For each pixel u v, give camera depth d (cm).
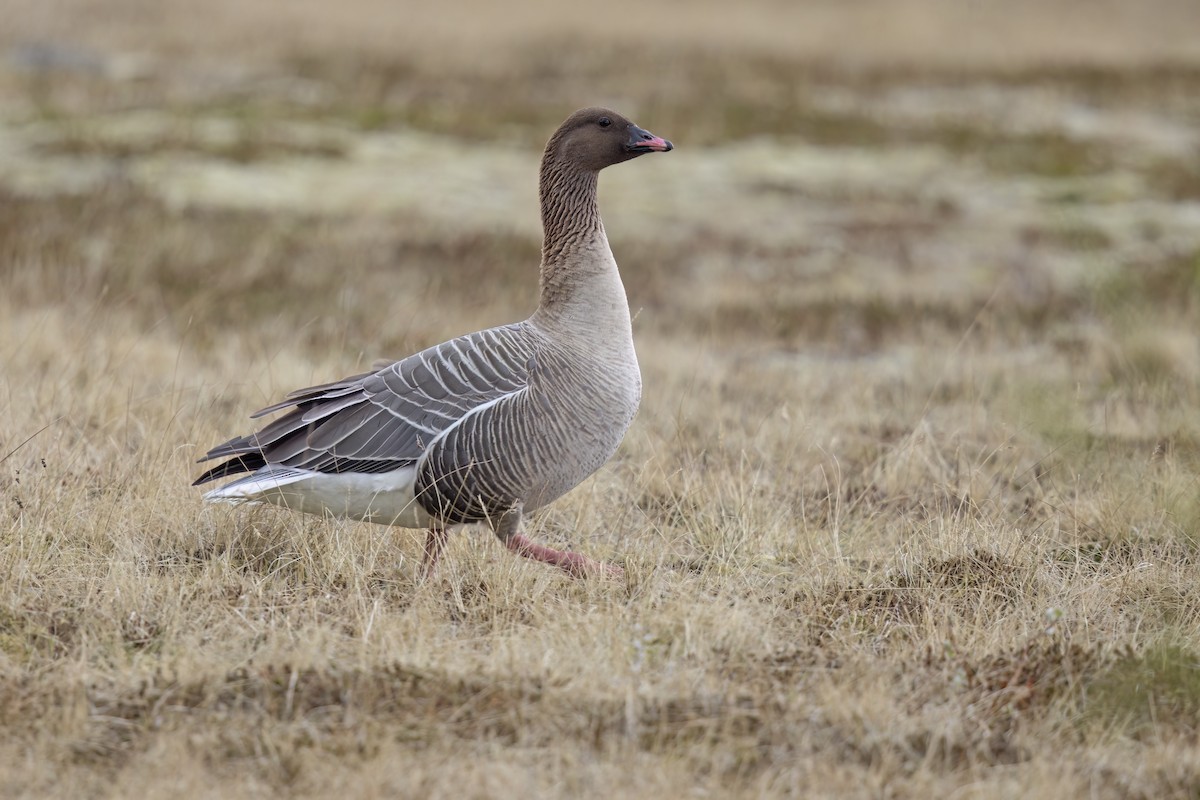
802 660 907
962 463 1362
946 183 3431
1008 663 909
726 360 1925
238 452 1020
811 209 3141
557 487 1059
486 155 3616
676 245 2766
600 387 1068
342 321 2020
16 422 1312
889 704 827
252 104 4019
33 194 2800
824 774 753
